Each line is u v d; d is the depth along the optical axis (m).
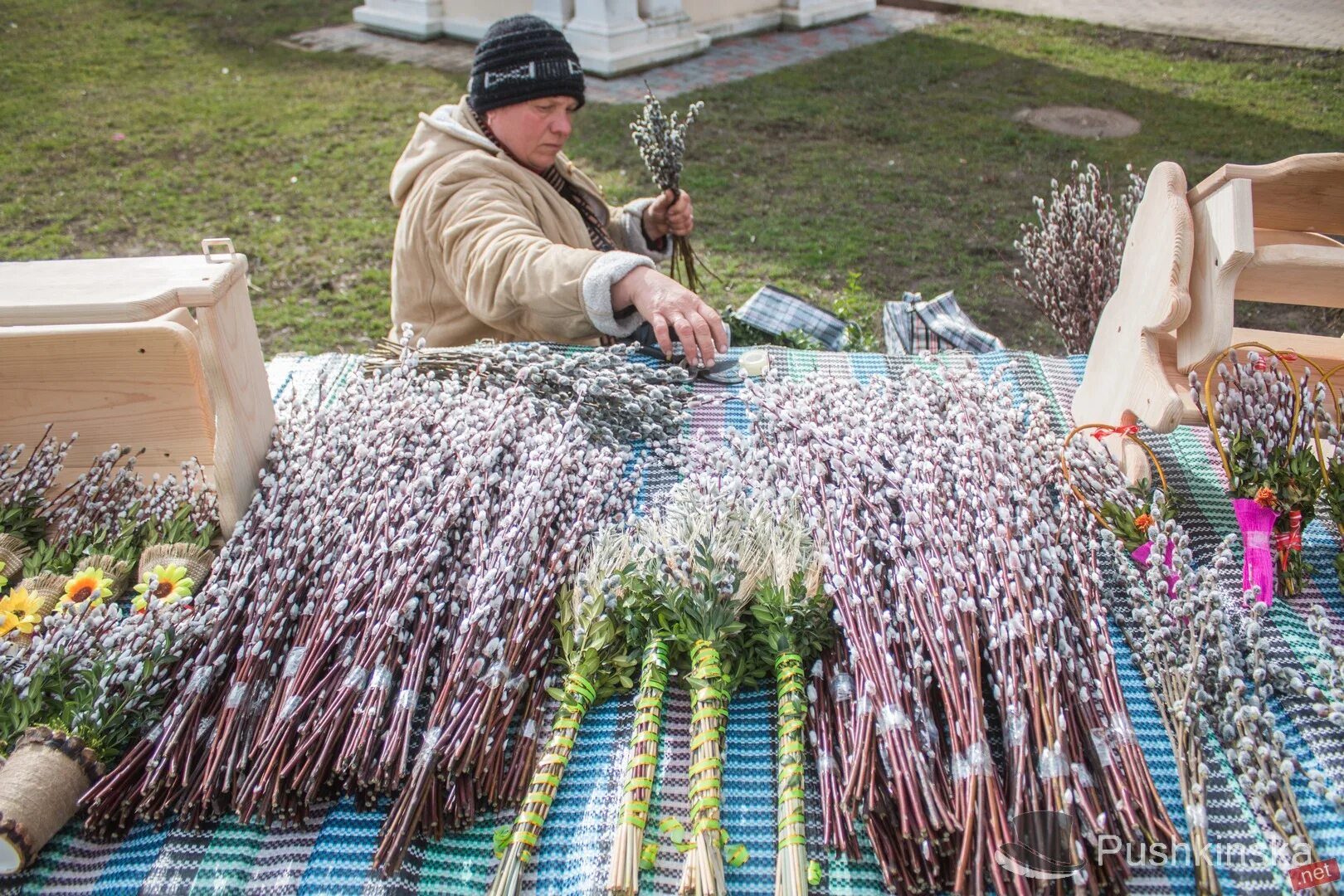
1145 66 8.85
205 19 10.48
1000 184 6.43
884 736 1.31
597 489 1.73
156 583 1.56
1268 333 1.98
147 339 1.71
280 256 5.51
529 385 2.04
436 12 9.51
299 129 7.43
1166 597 1.53
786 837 1.28
